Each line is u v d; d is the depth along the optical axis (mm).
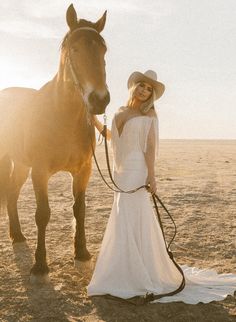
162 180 13156
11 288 4406
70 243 5934
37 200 4660
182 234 6422
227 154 35969
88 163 4949
